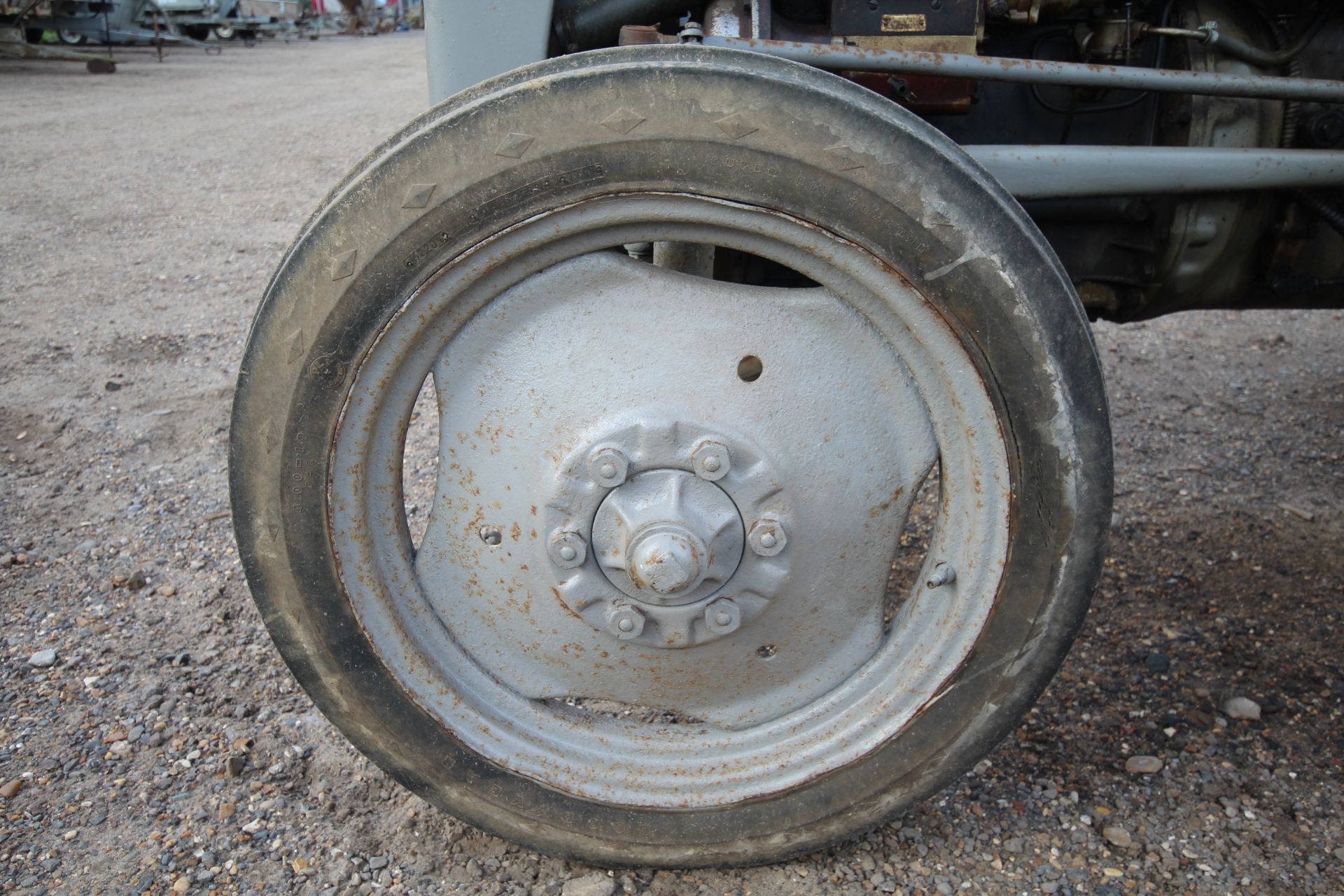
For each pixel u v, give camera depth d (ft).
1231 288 7.61
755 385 4.93
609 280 4.83
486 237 4.55
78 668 7.98
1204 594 8.89
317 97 43.37
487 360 4.99
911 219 4.43
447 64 5.64
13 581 9.12
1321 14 6.82
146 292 17.49
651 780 5.62
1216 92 6.04
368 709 5.36
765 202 4.46
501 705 5.62
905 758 5.39
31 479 10.96
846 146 4.35
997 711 5.25
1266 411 12.71
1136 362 14.32
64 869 6.13
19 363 14.19
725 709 5.69
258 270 18.79
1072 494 4.78
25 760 7.00
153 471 11.23
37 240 20.70
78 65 53.01
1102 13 7.05
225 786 6.81
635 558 4.85
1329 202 6.82
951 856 6.19
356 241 4.56
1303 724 7.27
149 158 29.32
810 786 5.51
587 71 4.33
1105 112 7.27
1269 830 6.38
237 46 73.61
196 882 6.06
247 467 4.93
